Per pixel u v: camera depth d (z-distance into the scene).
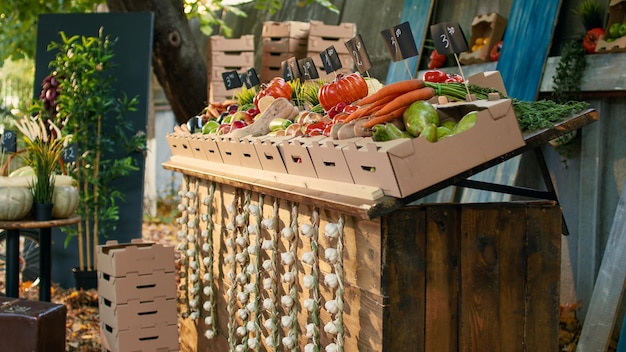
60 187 5.41
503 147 2.82
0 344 4.14
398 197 2.72
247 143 3.96
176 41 8.44
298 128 3.77
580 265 5.54
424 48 7.07
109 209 7.28
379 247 2.84
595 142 5.43
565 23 5.83
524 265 3.05
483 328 2.99
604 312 4.61
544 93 5.83
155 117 13.89
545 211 3.07
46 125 7.38
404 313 2.87
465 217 2.94
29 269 7.36
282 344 3.80
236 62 7.72
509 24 6.09
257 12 11.09
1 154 6.07
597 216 5.43
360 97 3.76
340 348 3.12
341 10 9.44
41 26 7.85
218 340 4.71
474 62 6.47
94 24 7.77
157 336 4.60
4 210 5.12
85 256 7.54
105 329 4.79
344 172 3.02
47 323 4.20
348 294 3.08
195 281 5.04
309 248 3.43
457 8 7.00
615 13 5.29
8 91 14.53
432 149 2.73
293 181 3.45
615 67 5.18
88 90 7.15
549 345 3.11
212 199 4.71
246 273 4.14
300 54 7.58
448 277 2.94
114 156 7.56
